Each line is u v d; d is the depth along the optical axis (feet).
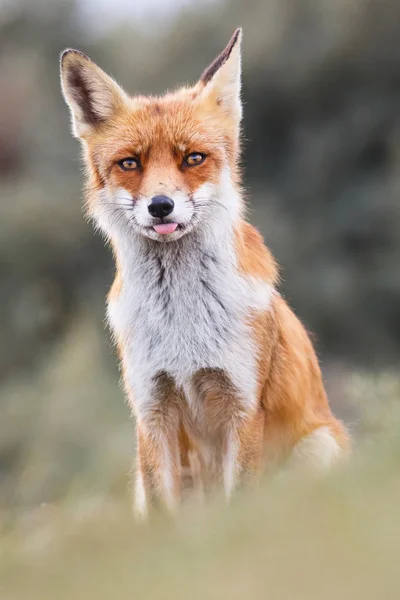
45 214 159.63
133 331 40.37
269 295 40.55
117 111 40.19
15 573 26.86
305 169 173.68
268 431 41.83
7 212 160.04
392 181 163.63
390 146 167.63
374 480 27.55
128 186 38.93
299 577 22.26
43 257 157.17
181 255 39.29
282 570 22.81
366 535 23.39
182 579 23.63
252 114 183.73
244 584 22.59
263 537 25.07
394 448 30.73
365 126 172.35
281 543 24.32
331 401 64.34
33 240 156.87
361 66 176.35
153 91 183.93
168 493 40.32
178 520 30.91
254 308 39.47
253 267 40.29
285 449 42.63
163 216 37.35
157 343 39.91
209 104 40.11
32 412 92.53
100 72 40.11
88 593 24.32
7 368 136.67
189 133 38.73
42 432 85.71
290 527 25.16
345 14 176.35
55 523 40.34
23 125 193.88
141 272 39.93
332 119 179.01
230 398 39.83
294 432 42.47
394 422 40.09
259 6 185.06
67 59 40.45
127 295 40.45
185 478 42.68
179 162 38.63
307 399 43.27
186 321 39.50
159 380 40.29
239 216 40.60
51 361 116.67
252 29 182.91
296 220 166.09
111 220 39.99
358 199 164.35
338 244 160.66
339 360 144.05
